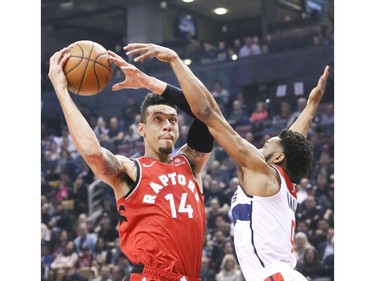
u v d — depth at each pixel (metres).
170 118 4.71
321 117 16.44
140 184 4.52
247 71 18.36
